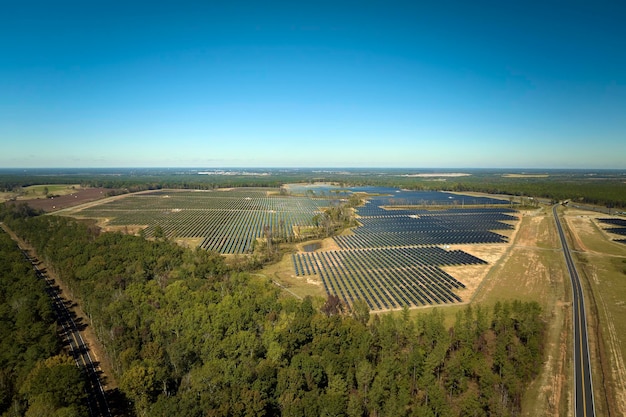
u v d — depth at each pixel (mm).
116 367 94688
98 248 172125
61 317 126500
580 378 88375
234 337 91750
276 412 75188
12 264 149500
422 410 69875
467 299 139000
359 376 77312
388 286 153125
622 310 127500
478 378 87312
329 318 100438
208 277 152250
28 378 76250
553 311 126688
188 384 81312
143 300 119562
